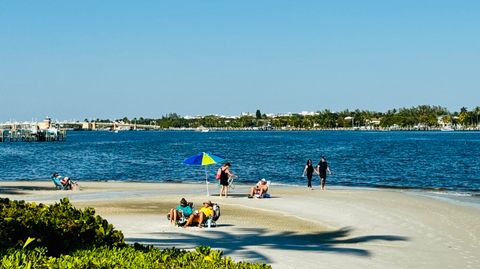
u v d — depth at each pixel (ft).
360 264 51.37
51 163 255.29
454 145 453.17
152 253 31.19
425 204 98.89
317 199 106.83
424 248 60.95
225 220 80.33
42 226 35.35
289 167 228.22
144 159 281.13
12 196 115.65
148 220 79.46
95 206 96.89
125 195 116.67
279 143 521.24
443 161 263.70
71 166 237.45
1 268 26.07
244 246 59.31
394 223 78.48
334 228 74.69
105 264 28.07
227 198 109.70
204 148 411.13
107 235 36.65
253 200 105.91
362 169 219.41
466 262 54.08
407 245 62.69
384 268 50.39
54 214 38.58
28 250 30.99
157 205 98.48
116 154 327.88
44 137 577.43
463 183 166.09
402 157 295.69
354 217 83.97
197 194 118.21
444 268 51.29
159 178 182.60
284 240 64.85
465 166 233.14
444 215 85.40
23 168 227.61
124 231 69.56
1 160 275.18
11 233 33.96
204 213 73.00
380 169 219.41
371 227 75.46
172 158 288.92
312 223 78.54
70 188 131.23
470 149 383.04
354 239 66.64
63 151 364.99
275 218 82.94
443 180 175.73
